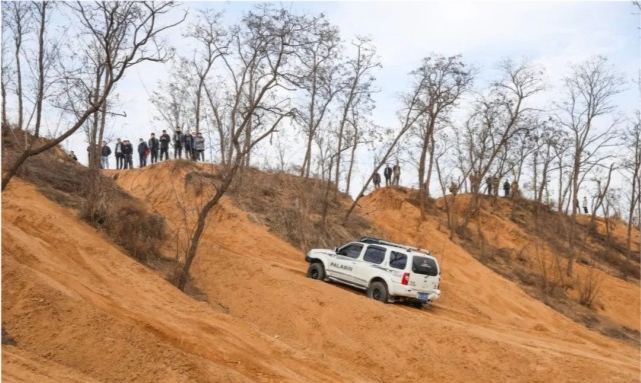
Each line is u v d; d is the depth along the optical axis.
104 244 15.48
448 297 21.70
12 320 9.41
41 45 15.46
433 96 28.25
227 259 18.28
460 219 33.16
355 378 12.09
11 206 15.42
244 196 26.03
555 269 28.38
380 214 31.17
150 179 27.56
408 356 13.59
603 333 22.91
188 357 9.67
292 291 16.39
